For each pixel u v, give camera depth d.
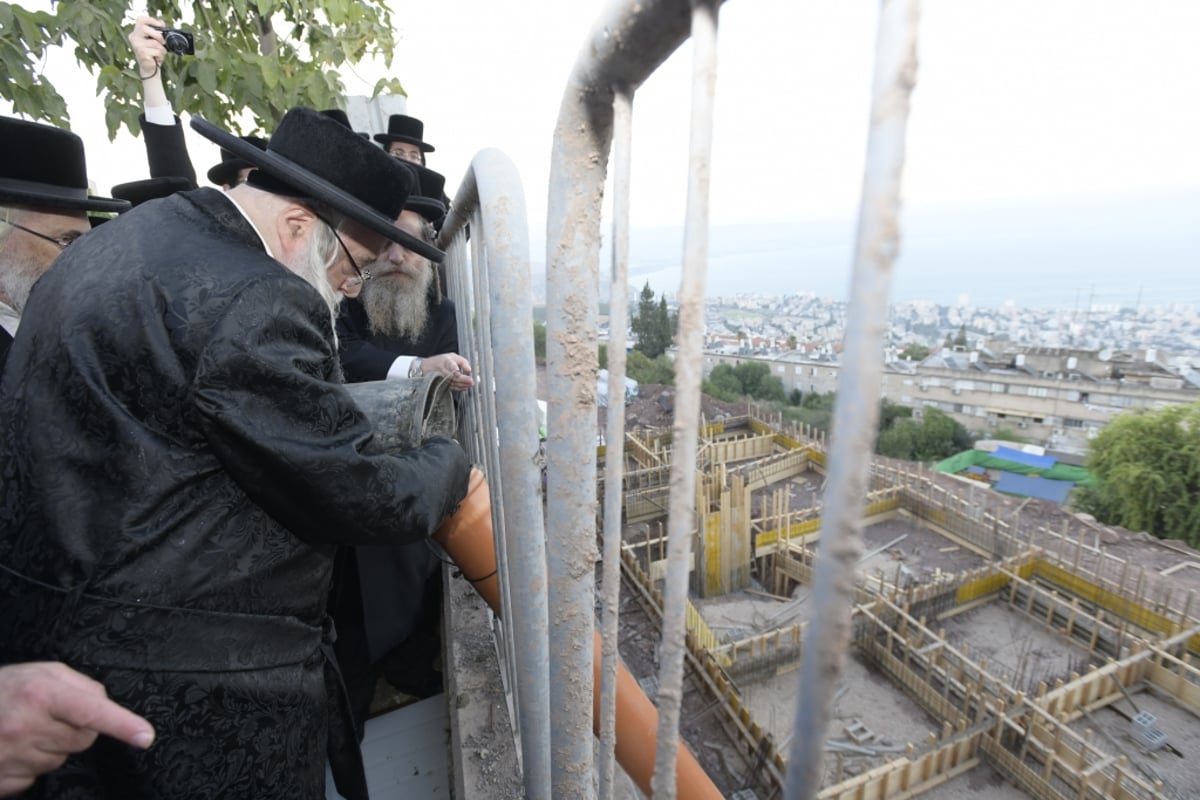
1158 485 30.62
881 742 13.61
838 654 0.31
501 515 1.34
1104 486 33.69
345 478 1.08
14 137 1.68
